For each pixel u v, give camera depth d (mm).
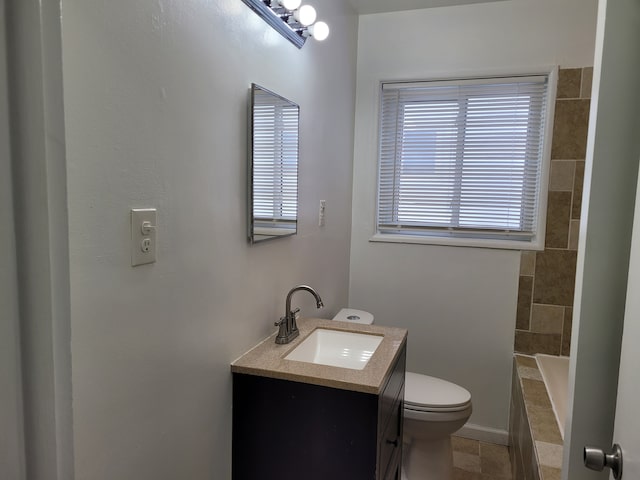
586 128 2307
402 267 2682
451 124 2578
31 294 751
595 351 982
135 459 979
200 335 1203
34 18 710
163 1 992
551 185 2387
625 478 782
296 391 1333
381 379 1305
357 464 1297
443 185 2629
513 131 2477
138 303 962
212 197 1224
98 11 819
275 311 1687
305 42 1813
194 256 1155
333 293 2428
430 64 2529
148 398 1011
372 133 2654
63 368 784
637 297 792
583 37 2283
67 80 759
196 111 1131
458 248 2574
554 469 1518
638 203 826
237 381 1385
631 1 916
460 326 2607
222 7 1229
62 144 753
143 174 955
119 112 880
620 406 848
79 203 797
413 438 2051
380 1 2432
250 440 1393
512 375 2523
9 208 727
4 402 745
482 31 2434
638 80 921
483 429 2592
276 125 1582
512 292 2508
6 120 715
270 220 1586
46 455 784
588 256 974
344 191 2537
